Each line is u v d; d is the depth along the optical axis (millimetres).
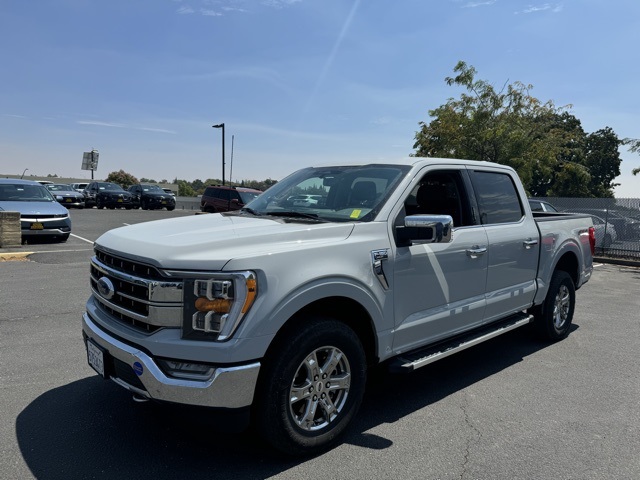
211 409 2723
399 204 3766
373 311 3391
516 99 18938
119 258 3104
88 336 3379
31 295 7410
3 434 3350
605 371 4898
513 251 4805
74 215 25422
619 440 3469
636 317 7352
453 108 19797
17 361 4719
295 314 3107
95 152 36156
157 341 2777
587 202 16312
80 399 3924
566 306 5980
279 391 2902
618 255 15648
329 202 4062
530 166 18422
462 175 4520
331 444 3283
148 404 3854
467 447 3336
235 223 3555
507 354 5422
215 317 2717
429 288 3854
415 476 2971
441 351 3918
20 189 14219
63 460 3043
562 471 3055
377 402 4082
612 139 48344
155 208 33375
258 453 3188
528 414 3879
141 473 2926
